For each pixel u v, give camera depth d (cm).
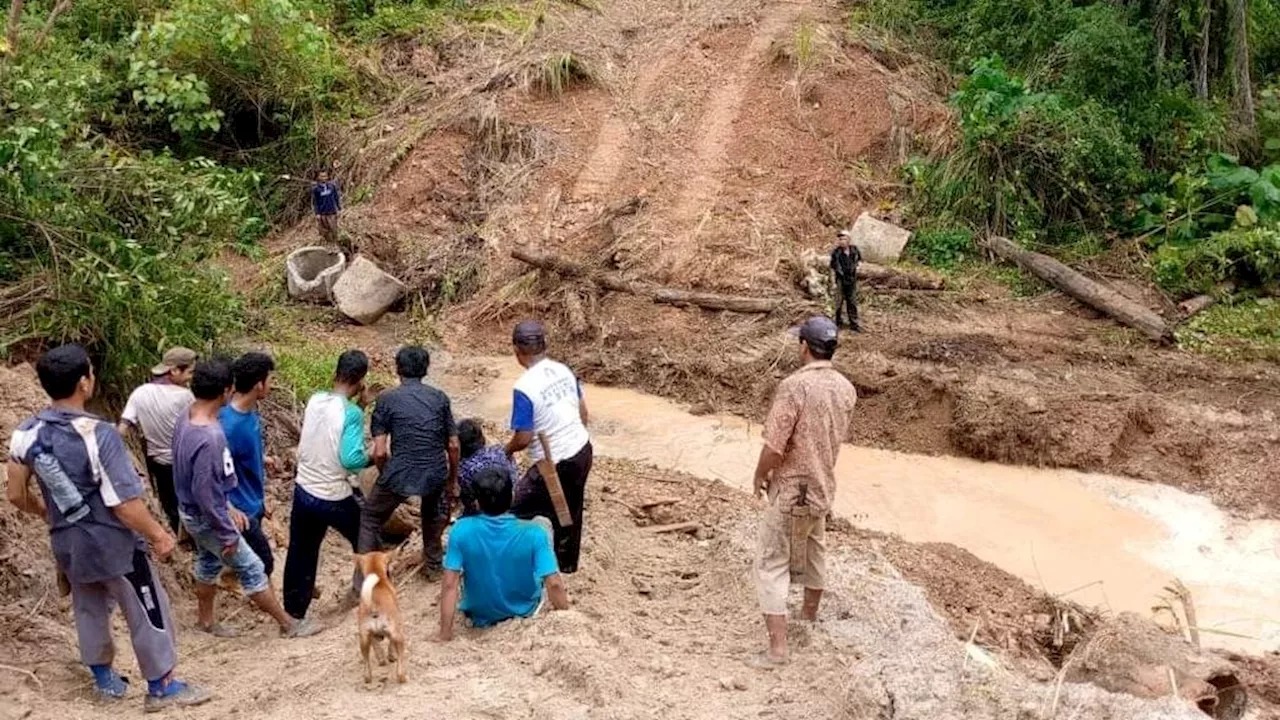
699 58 1909
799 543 627
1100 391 1211
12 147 931
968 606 833
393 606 575
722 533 865
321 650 641
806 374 618
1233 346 1342
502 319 1473
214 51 1725
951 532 1023
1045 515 1056
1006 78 1686
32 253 987
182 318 1023
